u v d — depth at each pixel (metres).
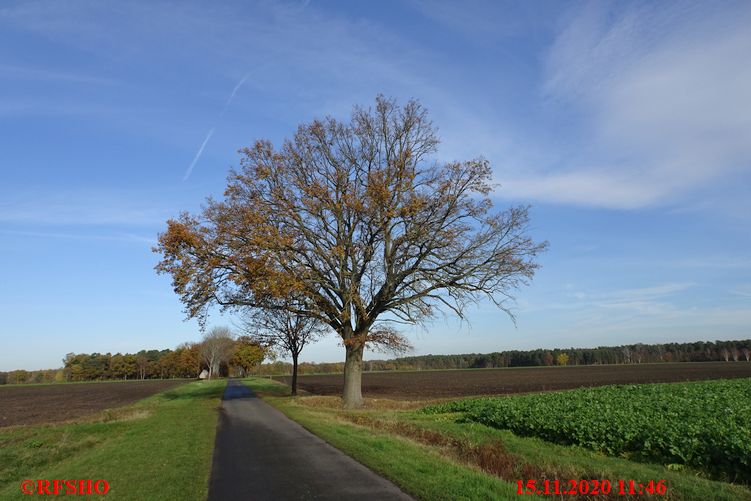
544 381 60.44
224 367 137.75
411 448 12.34
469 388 49.84
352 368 28.48
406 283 28.00
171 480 9.91
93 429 19.75
